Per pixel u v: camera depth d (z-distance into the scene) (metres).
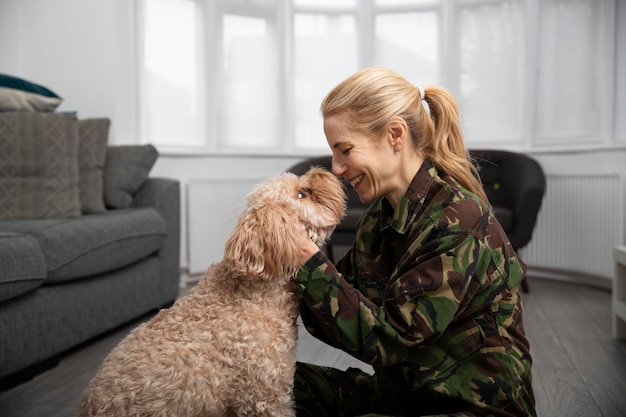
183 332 1.08
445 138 1.23
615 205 3.54
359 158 1.15
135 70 3.91
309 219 1.17
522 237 3.50
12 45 3.82
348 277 1.38
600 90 3.92
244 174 4.41
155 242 2.85
